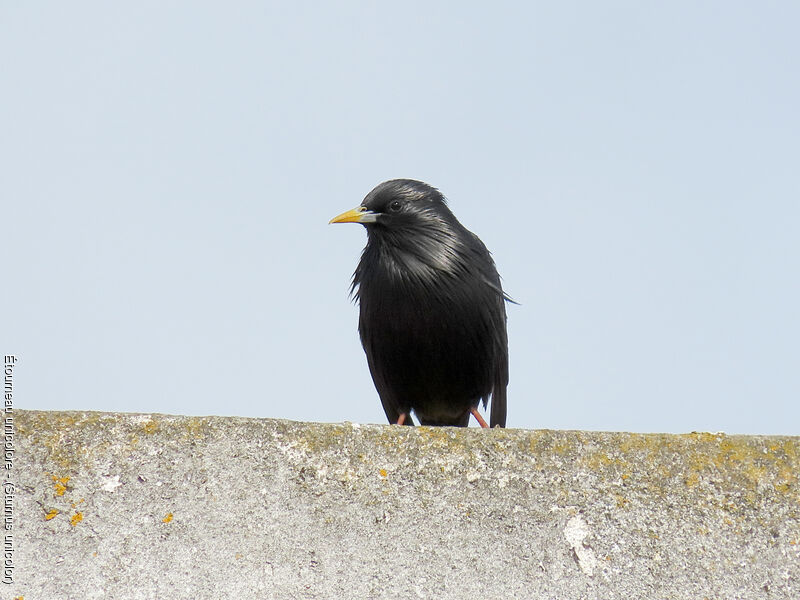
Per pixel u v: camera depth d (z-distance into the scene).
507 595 6.45
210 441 6.70
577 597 6.45
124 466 6.61
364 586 6.43
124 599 6.30
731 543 6.61
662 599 6.47
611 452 6.80
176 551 6.44
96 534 6.45
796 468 6.79
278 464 6.68
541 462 6.77
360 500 6.63
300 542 6.51
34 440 6.63
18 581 6.30
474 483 6.70
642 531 6.62
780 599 6.48
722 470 6.77
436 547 6.54
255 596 6.37
